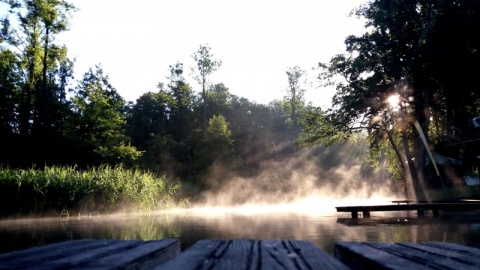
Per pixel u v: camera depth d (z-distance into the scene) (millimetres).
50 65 38750
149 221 10859
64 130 38594
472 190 25047
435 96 32156
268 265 1974
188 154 49688
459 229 7305
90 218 13117
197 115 60125
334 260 2121
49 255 2156
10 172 15383
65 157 38000
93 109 39438
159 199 21078
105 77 41031
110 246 2566
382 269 1950
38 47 36750
